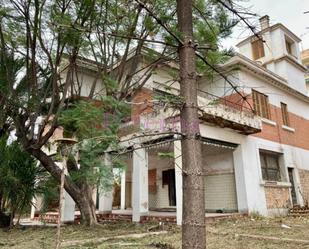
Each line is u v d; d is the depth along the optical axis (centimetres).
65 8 750
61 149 454
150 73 955
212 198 1304
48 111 963
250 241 678
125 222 1087
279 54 1714
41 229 965
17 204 1010
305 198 1540
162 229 891
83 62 1095
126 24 812
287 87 1609
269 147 1409
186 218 245
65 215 1175
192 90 279
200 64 570
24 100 919
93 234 812
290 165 1520
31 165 1006
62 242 670
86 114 718
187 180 254
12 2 798
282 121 1566
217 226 938
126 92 950
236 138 1238
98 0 734
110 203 1304
